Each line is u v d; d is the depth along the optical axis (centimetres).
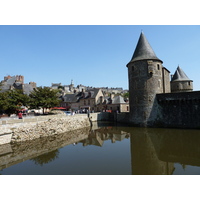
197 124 1820
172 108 1986
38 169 857
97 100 4028
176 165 877
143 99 2108
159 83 2148
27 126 1557
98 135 1814
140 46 2248
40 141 1534
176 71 3322
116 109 3594
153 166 864
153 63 2111
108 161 962
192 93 1847
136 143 1377
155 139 1470
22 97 2222
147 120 2075
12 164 948
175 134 1605
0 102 1784
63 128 1975
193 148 1165
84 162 955
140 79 2139
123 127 2194
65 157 1062
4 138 1355
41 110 3167
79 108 4353
